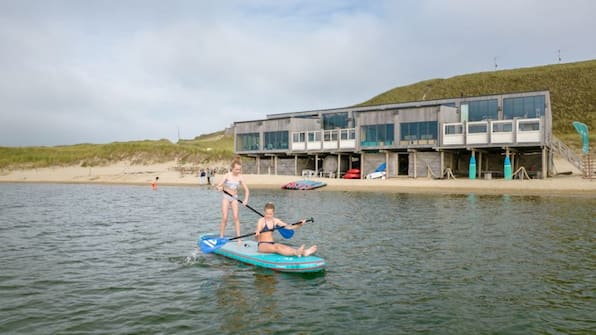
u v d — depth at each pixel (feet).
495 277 35.12
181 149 256.32
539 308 28.37
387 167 153.07
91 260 41.42
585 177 123.65
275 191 133.90
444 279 34.63
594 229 56.24
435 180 136.56
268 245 39.47
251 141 188.85
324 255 42.80
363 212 77.00
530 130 127.85
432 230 56.85
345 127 182.29
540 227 58.13
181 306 28.86
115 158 249.55
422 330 25.09
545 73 382.63
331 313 27.61
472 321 26.37
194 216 73.92
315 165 175.83
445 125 140.56
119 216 73.82
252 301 29.73
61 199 108.47
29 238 53.06
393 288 32.42
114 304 29.30
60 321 26.43
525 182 120.16
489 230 56.34
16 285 33.45
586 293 31.14
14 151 271.90
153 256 42.83
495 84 389.80
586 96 331.98
